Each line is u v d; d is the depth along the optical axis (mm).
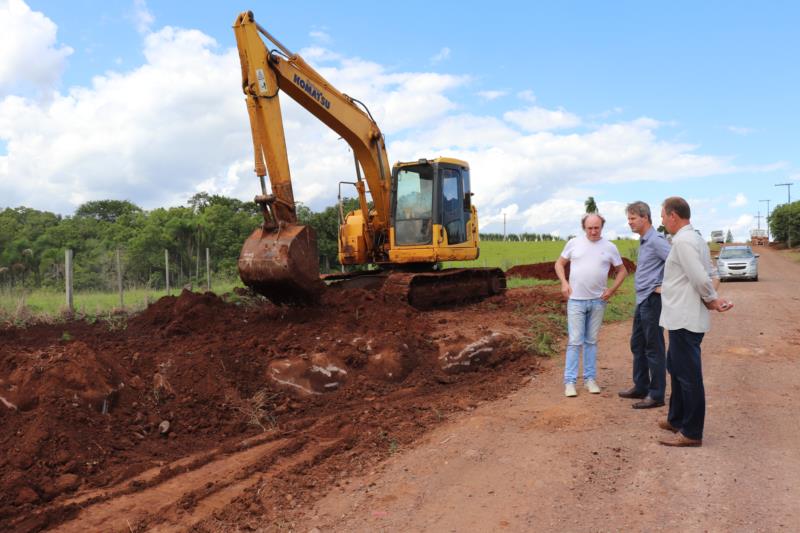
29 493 4676
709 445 5324
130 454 5629
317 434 6113
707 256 5324
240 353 7703
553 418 6238
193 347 7875
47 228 37312
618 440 5512
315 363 7652
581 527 3971
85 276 25516
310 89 11031
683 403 5441
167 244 36406
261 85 9578
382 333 8727
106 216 69750
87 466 5266
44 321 10461
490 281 15664
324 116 11750
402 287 11664
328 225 33781
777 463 4875
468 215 14273
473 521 4121
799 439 5441
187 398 6719
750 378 7766
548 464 5012
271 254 8930
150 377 6984
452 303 14047
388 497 4562
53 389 5867
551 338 10156
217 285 20859
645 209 6566
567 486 4590
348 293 10375
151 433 6102
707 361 8797
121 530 4234
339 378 7703
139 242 35219
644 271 6594
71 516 4441
